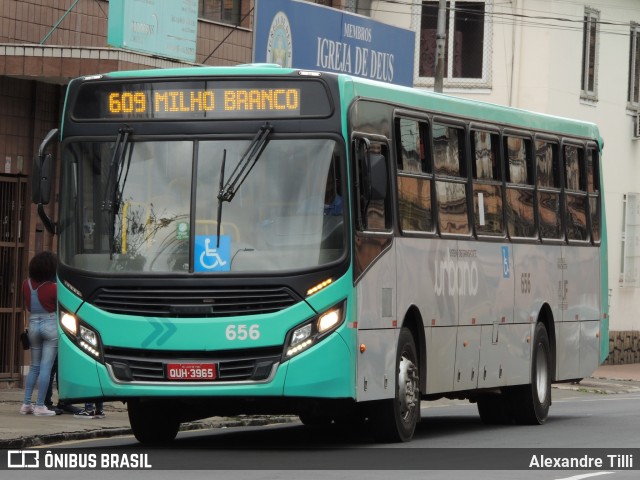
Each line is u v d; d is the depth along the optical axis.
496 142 27.48
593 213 32.69
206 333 20.78
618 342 60.25
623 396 43.38
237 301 20.81
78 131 21.84
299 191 21.03
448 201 25.09
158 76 21.62
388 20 55.59
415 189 23.72
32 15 34.16
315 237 20.91
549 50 55.25
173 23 35.94
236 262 20.88
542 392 29.48
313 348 20.70
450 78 55.62
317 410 21.84
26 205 34.69
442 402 38.34
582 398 41.62
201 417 23.38
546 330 29.89
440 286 24.55
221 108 21.38
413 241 23.45
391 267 22.53
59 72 32.69
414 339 23.84
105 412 29.45
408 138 23.64
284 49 40.75
